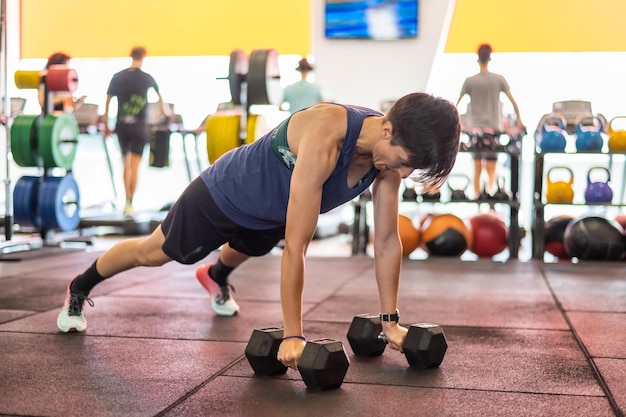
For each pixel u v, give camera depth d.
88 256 4.29
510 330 2.16
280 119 6.39
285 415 1.30
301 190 1.44
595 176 6.51
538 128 4.32
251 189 1.66
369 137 1.46
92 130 5.51
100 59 7.00
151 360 1.73
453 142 1.38
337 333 2.10
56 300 2.67
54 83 4.39
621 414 1.31
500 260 4.21
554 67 6.36
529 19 6.33
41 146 4.29
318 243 5.53
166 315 2.37
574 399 1.41
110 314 2.37
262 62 4.31
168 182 7.23
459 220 4.24
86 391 1.45
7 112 4.37
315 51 6.31
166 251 1.79
